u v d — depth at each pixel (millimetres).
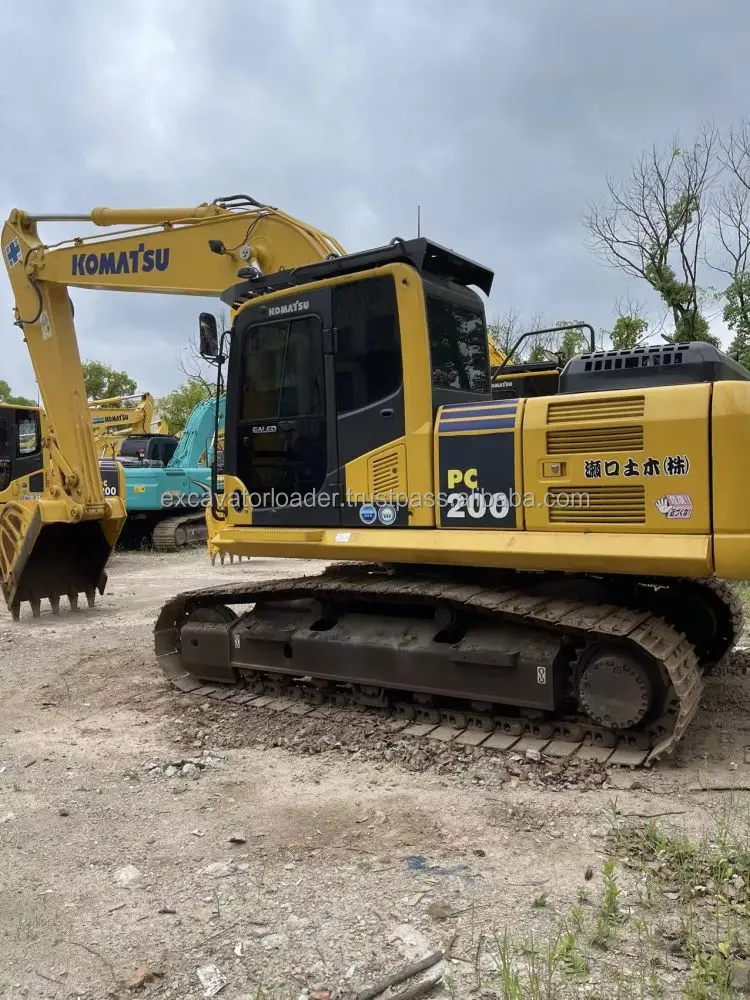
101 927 3074
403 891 3248
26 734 5469
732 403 4094
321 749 4957
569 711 4980
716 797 4047
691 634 5879
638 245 20781
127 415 22594
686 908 2992
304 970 2746
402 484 5094
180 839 3814
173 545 17484
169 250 7578
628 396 4379
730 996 2484
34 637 8562
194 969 2783
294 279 5656
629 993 2525
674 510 4234
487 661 4875
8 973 2801
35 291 8922
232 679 6223
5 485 13539
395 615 5609
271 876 3420
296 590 5656
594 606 4824
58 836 3881
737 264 20062
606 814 3891
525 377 8672
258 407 5777
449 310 5387
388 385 5133
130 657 7500
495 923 2994
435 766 4609
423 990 2627
